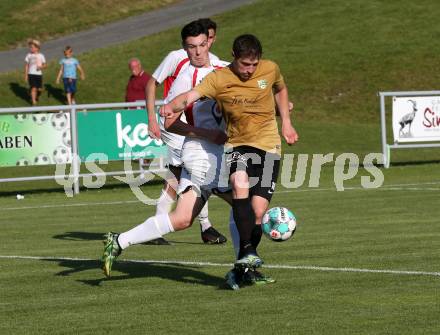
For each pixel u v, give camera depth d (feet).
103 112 129.59
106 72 266.98
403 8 317.01
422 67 263.90
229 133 58.13
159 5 359.87
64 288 59.88
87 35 324.39
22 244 82.02
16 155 125.59
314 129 203.10
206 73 64.23
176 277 62.75
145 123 131.03
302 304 52.65
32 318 51.19
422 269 62.59
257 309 51.65
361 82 255.50
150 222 58.13
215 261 69.41
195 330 47.24
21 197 127.65
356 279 59.67
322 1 333.83
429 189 118.83
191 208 58.34
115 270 66.39
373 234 80.79
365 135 195.62
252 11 332.60
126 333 47.09
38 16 338.95
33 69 233.96
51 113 127.44
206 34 63.87
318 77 260.42
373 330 46.24
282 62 273.95
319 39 293.84
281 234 60.18
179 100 56.24
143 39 307.37
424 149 176.35
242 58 55.42
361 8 321.11
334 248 73.51
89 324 49.26
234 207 56.65
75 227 93.76
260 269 64.34
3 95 239.30
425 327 46.55
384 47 280.72
